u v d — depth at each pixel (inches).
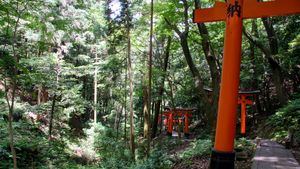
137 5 563.5
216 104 379.9
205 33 414.9
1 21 247.8
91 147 698.8
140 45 653.3
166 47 680.4
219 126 206.2
